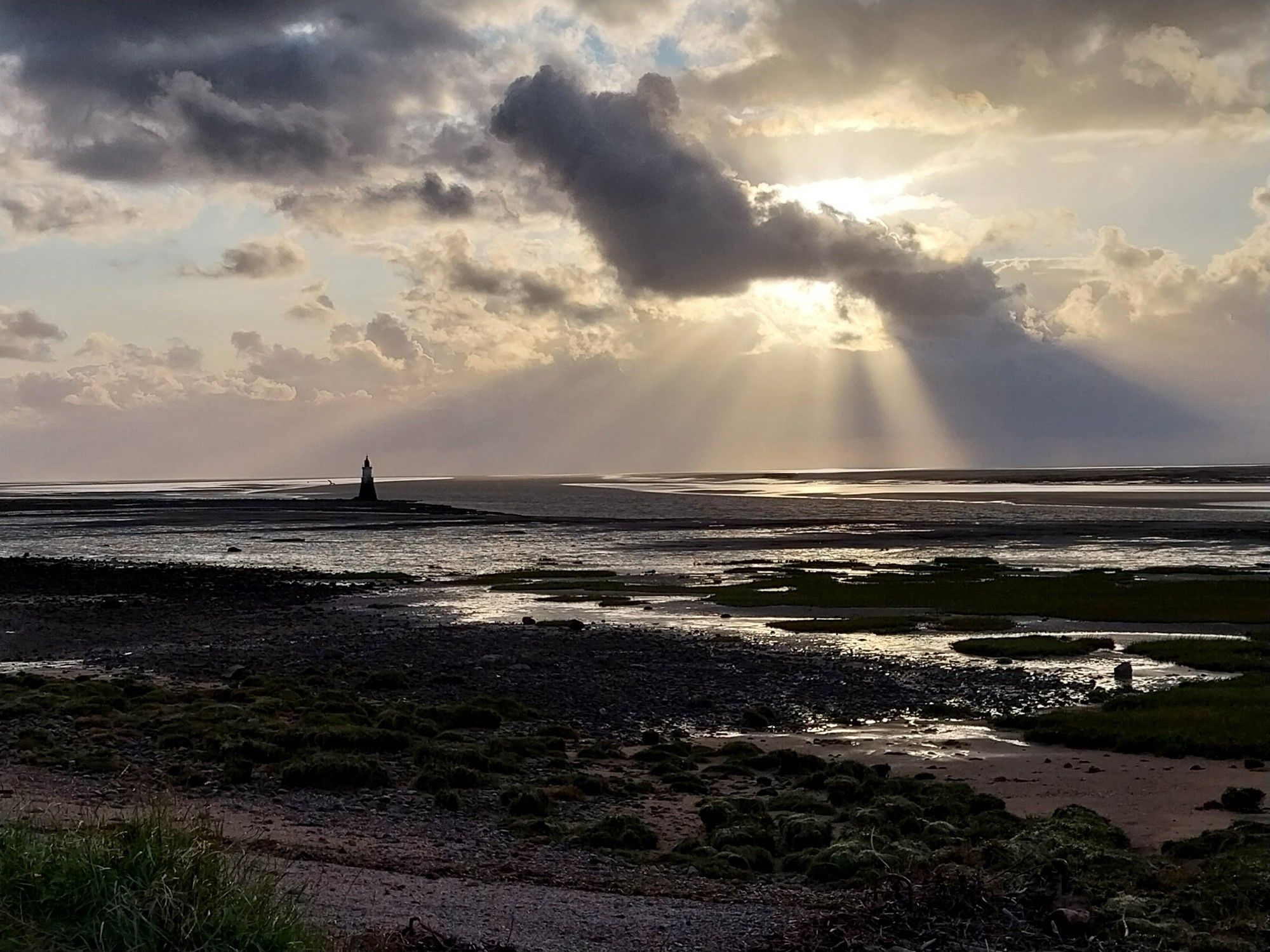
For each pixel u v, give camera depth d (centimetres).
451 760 2281
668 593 6125
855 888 1478
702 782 2253
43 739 2325
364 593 6219
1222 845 1717
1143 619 4988
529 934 1171
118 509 18000
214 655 4012
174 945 895
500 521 13838
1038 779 2320
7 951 840
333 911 1192
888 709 3142
